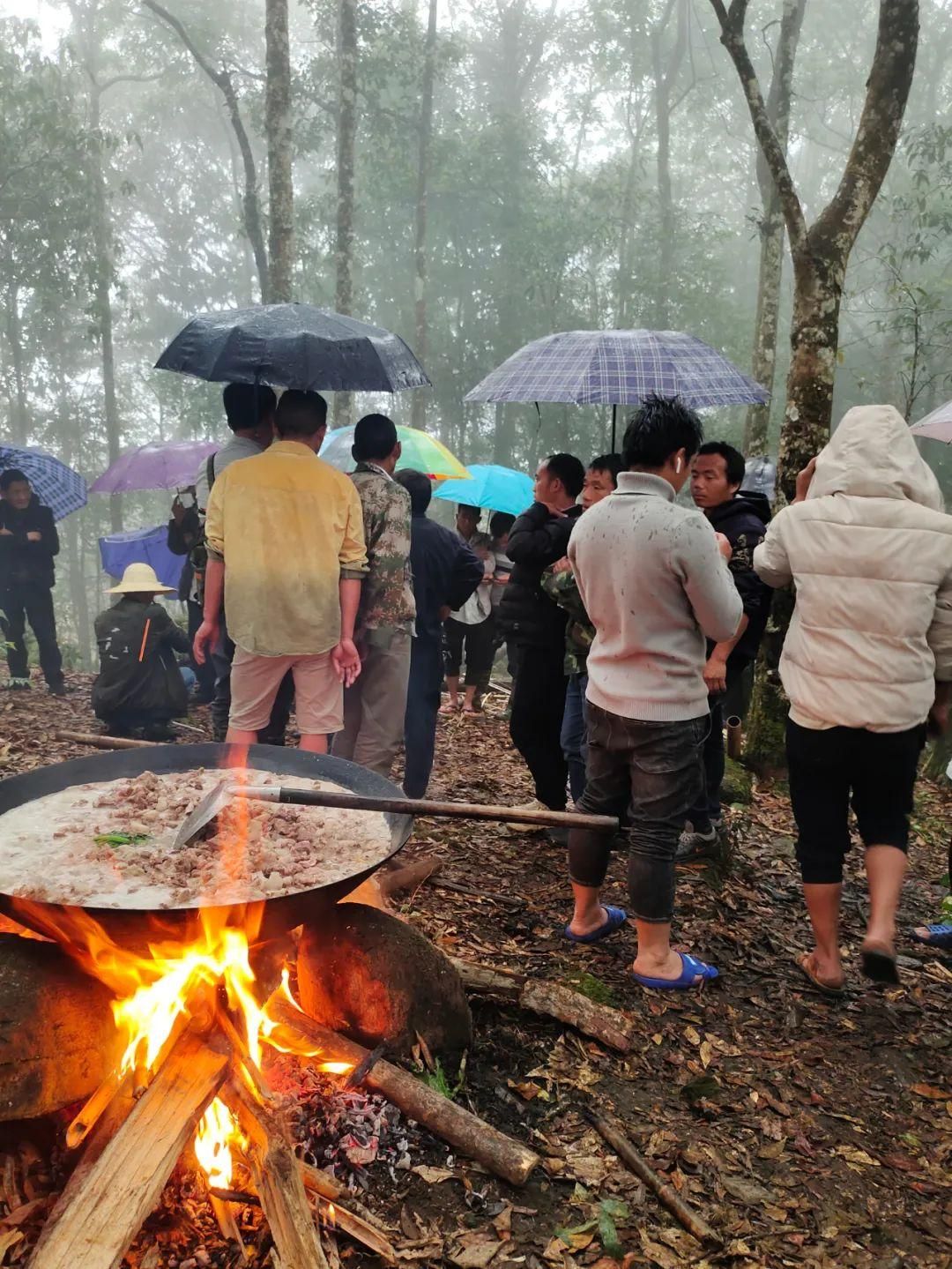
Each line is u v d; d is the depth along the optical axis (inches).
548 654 172.2
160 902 87.2
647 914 127.5
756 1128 104.8
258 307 174.1
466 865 169.6
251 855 99.3
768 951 147.3
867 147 217.3
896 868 121.5
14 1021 86.4
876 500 121.6
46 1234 73.2
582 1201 91.4
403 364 179.9
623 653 124.9
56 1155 88.7
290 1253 76.0
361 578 157.8
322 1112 96.2
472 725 299.1
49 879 91.7
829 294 224.7
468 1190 91.0
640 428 124.6
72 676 359.6
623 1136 99.9
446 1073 107.3
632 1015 123.2
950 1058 121.2
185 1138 81.7
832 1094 112.3
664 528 117.9
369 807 99.7
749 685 283.4
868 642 119.9
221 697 214.8
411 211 888.3
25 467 343.3
